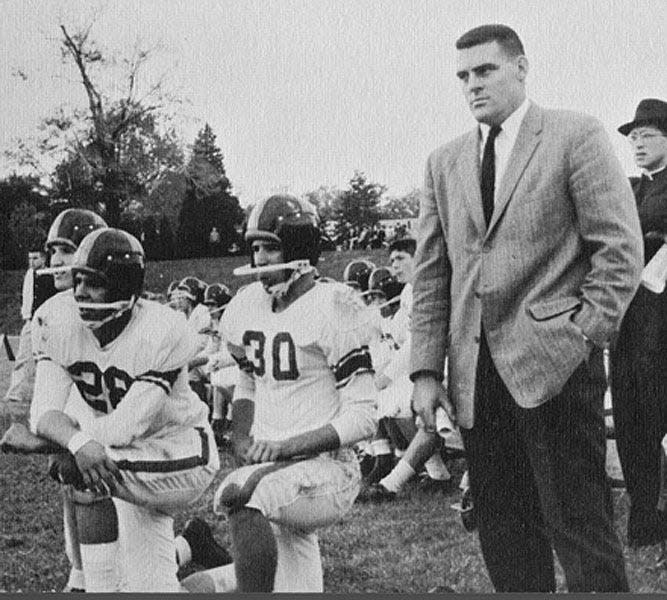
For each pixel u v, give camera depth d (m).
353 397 2.79
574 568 2.45
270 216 2.82
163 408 2.90
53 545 3.82
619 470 4.23
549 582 2.70
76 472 2.84
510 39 2.61
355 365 2.80
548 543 2.71
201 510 4.30
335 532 3.89
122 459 2.81
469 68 2.60
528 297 2.51
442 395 2.69
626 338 3.61
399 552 3.63
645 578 3.24
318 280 3.32
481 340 2.60
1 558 3.67
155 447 2.88
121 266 2.80
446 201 2.69
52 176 6.59
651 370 3.56
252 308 2.94
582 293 2.48
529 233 2.51
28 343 3.80
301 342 2.82
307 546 2.91
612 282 2.42
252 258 2.94
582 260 2.53
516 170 2.54
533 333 2.48
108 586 2.86
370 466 4.92
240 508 2.64
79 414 3.27
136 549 2.93
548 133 2.54
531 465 2.54
